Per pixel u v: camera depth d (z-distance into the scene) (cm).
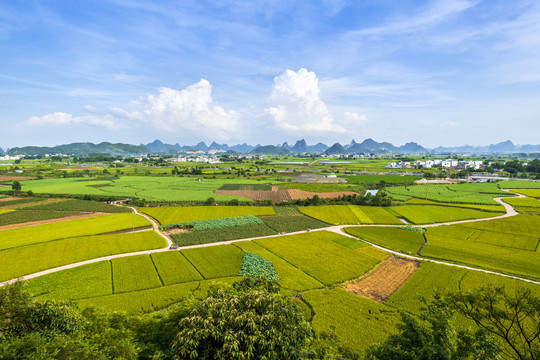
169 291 5153
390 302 4938
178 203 13475
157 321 3020
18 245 7306
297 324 2530
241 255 7044
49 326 2702
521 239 8475
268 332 2177
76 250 7081
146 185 18712
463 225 10019
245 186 18712
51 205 12512
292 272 6116
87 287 5262
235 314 2278
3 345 2056
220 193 16100
